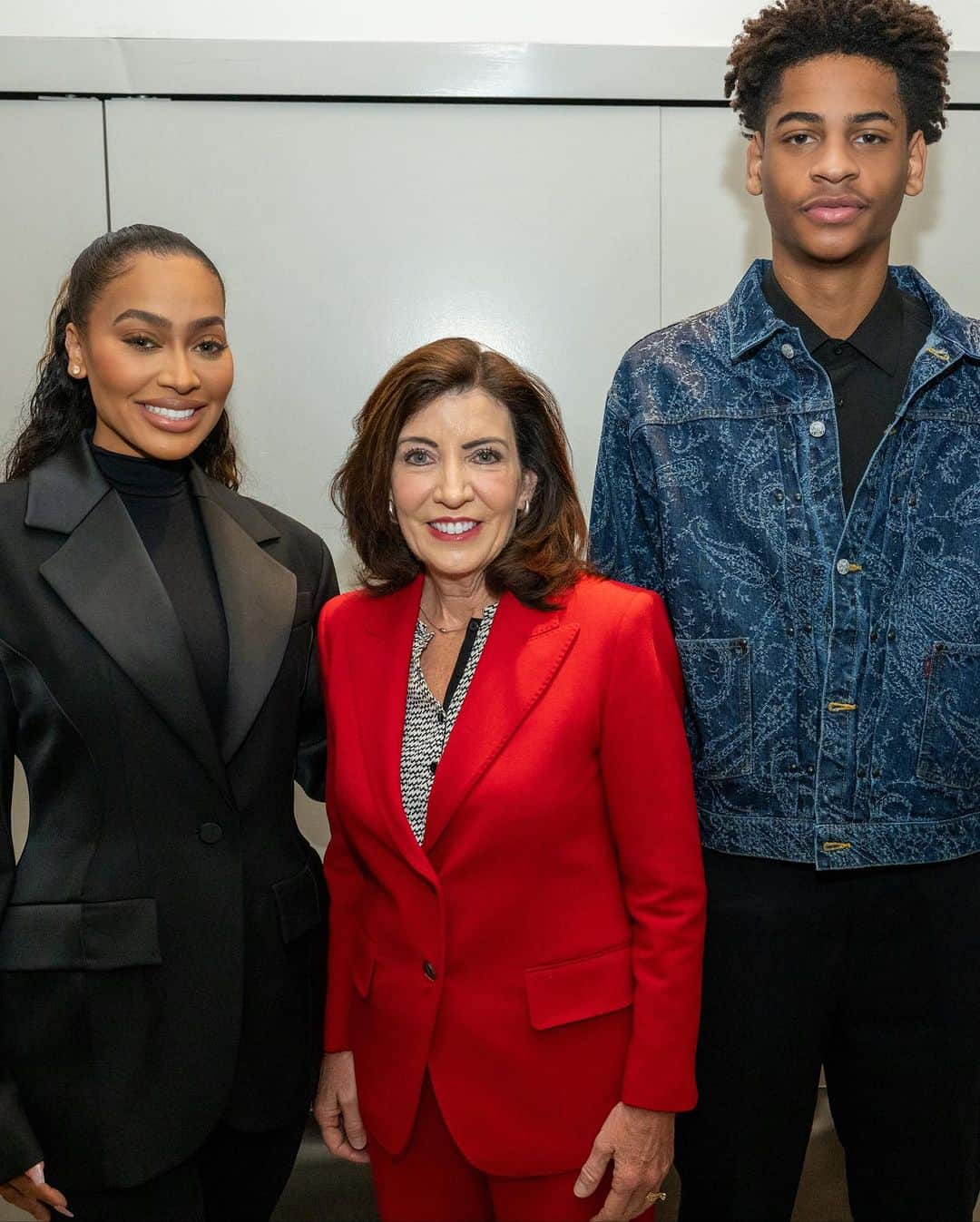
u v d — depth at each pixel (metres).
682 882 1.32
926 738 1.42
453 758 1.30
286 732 1.43
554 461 1.38
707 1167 1.51
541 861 1.30
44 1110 1.31
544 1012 1.29
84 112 2.12
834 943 1.46
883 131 1.38
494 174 2.19
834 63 1.37
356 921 1.48
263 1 2.10
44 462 1.42
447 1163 1.37
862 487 1.40
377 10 2.11
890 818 1.42
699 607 1.45
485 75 2.12
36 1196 1.30
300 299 2.20
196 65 2.09
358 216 2.18
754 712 1.44
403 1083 1.34
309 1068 1.47
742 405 1.46
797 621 1.42
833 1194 2.06
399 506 1.35
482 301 2.22
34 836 1.33
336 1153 1.51
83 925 1.29
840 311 1.44
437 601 1.43
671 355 1.52
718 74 2.15
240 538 1.46
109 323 1.32
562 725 1.29
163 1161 1.31
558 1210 1.34
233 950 1.35
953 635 1.42
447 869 1.30
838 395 1.44
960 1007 1.46
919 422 1.42
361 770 1.37
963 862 1.46
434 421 1.31
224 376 1.39
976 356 1.42
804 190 1.39
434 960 1.31
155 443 1.36
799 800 1.43
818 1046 1.48
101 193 2.14
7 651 1.29
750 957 1.45
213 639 1.39
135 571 1.35
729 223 2.21
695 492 1.46
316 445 2.24
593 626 1.32
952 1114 1.47
